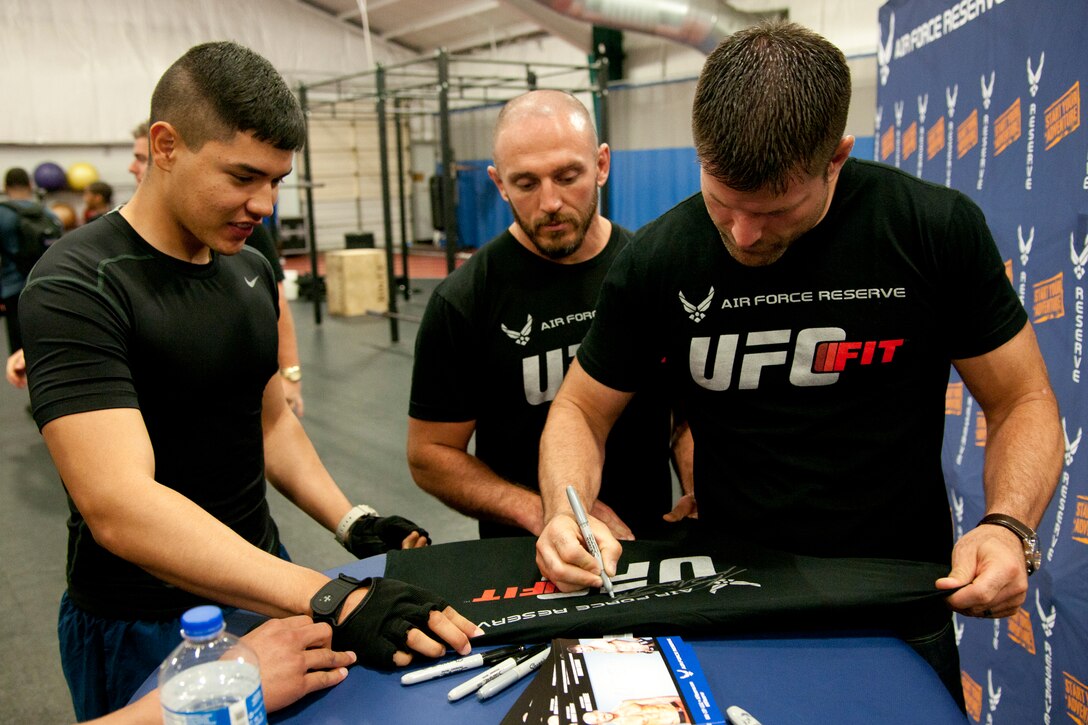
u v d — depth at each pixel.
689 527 1.19
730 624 0.91
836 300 1.01
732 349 1.07
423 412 1.50
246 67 0.98
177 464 1.13
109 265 1.02
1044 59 1.32
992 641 1.57
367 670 0.89
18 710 2.02
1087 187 1.19
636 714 0.76
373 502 3.26
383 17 11.67
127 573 1.15
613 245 1.48
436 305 1.45
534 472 1.51
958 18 1.67
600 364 1.17
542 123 1.29
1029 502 0.94
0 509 3.27
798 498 1.06
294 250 12.55
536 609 0.96
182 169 0.99
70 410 0.94
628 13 6.43
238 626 1.03
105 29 10.16
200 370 1.11
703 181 0.92
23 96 9.80
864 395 1.04
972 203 0.99
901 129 2.02
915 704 0.80
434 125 13.03
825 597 0.91
